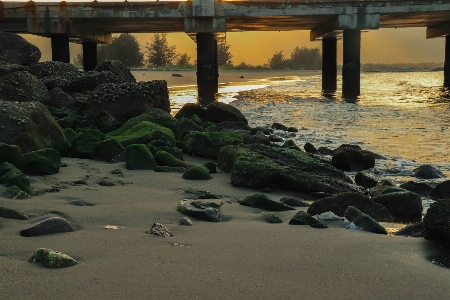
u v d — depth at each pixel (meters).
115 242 3.36
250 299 2.44
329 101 24.31
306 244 3.46
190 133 8.73
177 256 3.08
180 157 7.71
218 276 2.74
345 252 3.27
